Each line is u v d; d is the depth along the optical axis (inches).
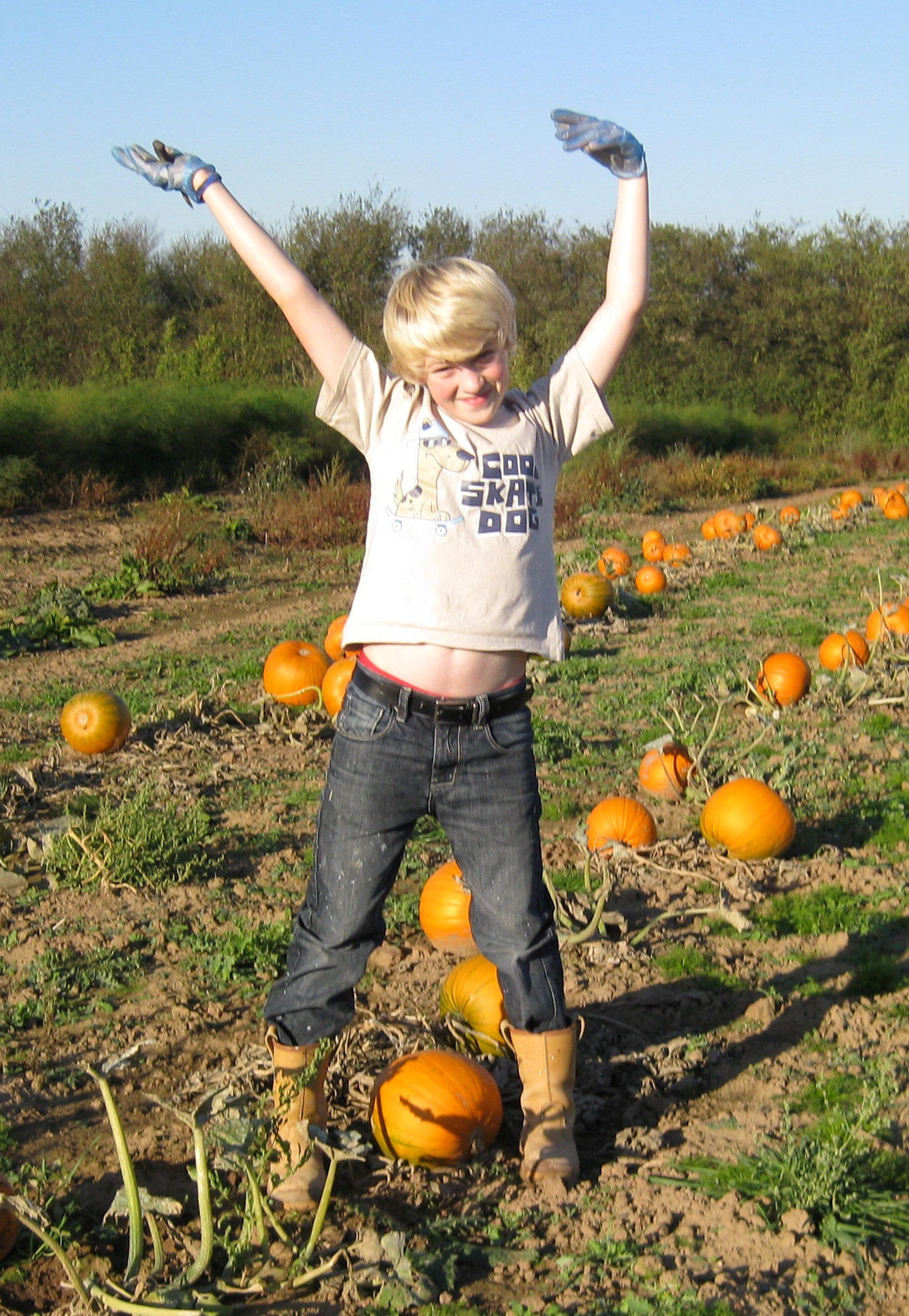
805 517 932.6
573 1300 122.6
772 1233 132.6
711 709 375.2
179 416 1005.2
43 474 895.7
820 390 1791.3
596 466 1133.7
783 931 219.5
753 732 347.6
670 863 248.2
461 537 125.6
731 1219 135.0
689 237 1877.5
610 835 253.6
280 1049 137.7
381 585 127.7
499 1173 145.7
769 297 1844.2
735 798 246.8
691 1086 165.6
